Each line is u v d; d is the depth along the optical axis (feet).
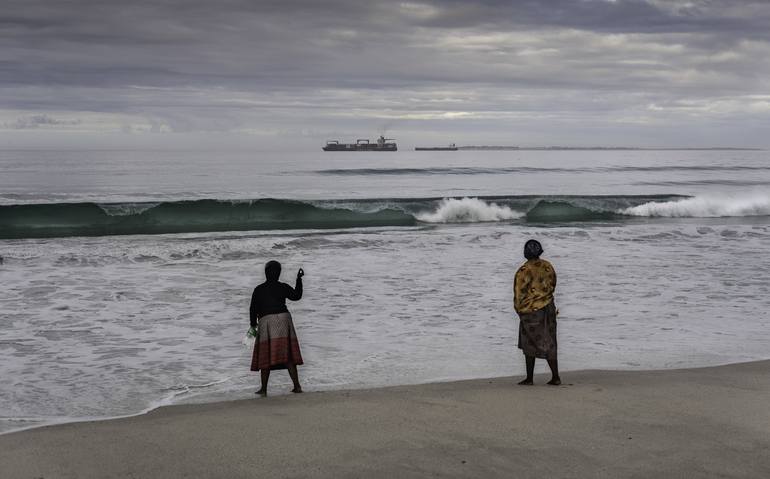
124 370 27.43
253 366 23.99
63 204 86.28
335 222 95.50
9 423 20.89
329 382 25.79
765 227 77.56
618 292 44.01
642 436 17.89
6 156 444.14
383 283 46.75
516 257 58.44
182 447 17.20
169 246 58.39
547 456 16.47
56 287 43.96
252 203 93.56
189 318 36.60
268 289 24.34
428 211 99.45
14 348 30.55
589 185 157.28
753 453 16.67
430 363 28.48
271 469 15.69
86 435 18.35
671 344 31.71
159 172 206.39
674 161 377.30
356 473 15.43
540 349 23.57
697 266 54.13
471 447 17.08
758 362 28.14
